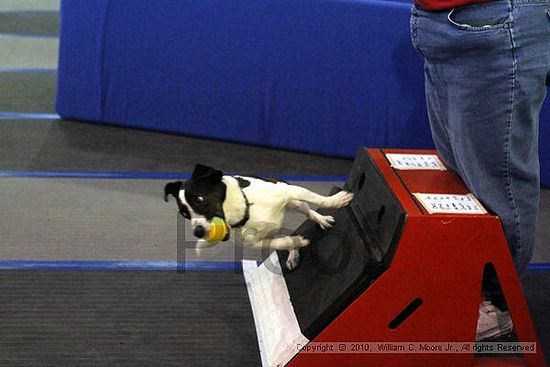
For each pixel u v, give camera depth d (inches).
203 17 232.2
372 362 128.1
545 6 116.1
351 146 230.5
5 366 132.4
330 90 226.5
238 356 138.1
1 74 304.7
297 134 234.4
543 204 207.0
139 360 135.8
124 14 239.8
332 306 125.6
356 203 141.8
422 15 125.3
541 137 212.5
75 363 134.2
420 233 120.6
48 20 399.2
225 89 236.5
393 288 123.4
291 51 226.5
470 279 124.1
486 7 116.3
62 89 253.8
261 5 225.8
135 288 159.3
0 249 172.9
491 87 119.1
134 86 245.9
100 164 225.1
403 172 139.6
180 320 148.7
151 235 182.9
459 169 135.8
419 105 220.1
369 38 218.8
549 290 162.7
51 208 195.2
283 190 133.0
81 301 153.6
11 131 246.8
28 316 147.6
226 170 223.5
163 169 223.3
